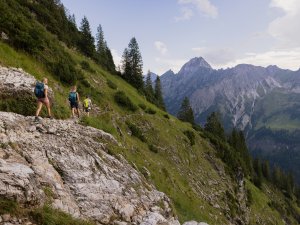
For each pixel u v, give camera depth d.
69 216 11.16
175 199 34.00
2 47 28.34
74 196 12.84
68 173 13.53
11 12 37.56
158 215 15.48
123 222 13.54
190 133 75.56
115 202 14.11
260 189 115.31
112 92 59.47
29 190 10.34
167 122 71.25
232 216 59.19
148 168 31.91
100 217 12.77
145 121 60.41
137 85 100.69
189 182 53.88
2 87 19.41
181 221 30.41
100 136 19.97
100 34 108.69
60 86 35.28
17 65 26.66
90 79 54.22
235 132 135.25
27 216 9.82
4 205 9.46
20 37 33.84
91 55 84.88
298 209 138.50
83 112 32.03
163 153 56.06
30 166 12.02
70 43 69.50
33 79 22.16
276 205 104.06
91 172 14.61
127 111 58.16
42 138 14.67
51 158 13.66
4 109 18.72
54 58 40.69
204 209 43.50
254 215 78.38
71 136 16.47
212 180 66.19
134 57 100.50
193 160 66.50
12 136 13.34
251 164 131.00
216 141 88.62
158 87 122.75
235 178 80.19
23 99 20.03
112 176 15.83
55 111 22.38
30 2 62.56
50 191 11.62
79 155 15.20
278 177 157.38
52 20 64.69
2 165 10.69
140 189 17.19
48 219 10.12
